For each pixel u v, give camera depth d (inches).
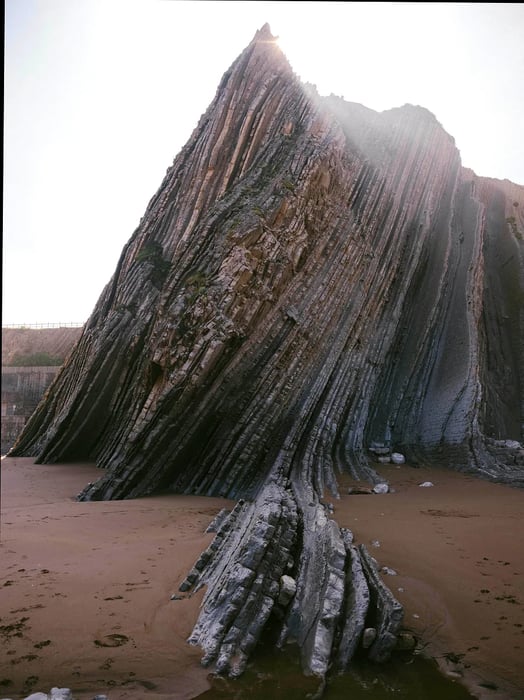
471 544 350.9
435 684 185.8
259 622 214.8
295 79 1235.2
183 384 666.8
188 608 241.4
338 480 705.6
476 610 242.4
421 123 1461.6
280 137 1056.2
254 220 808.3
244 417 708.0
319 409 806.5
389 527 408.5
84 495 615.8
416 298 1187.3
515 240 1430.9
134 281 1042.7
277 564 262.8
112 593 258.5
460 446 860.6
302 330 834.2
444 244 1242.0
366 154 1253.7
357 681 187.2
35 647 202.2
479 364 1018.1
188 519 465.7
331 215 999.0
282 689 180.2
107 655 198.5
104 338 956.0
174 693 176.4
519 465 789.9
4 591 258.8
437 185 1393.9
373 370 980.6
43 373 1556.3
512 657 200.8
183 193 1140.5
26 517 472.1
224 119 1149.1
